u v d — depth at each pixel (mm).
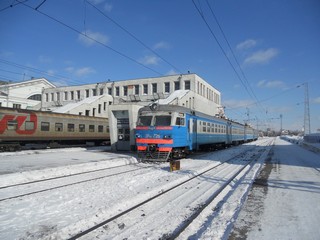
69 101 58188
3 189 9508
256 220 6449
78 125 29672
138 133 17578
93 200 7977
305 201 8195
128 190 9188
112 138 25859
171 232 5684
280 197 8633
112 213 6906
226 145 34375
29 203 7695
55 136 26734
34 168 13375
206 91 52406
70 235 5555
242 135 46438
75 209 7129
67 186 9859
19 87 56375
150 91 48375
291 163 18594
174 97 38031
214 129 26391
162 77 47438
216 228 5883
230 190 9898
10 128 22516
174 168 13531
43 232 5590
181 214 6820
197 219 6461
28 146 26688
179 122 17688
